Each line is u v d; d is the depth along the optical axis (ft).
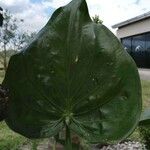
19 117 1.16
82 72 1.14
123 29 24.70
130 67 1.12
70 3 1.13
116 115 1.12
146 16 21.65
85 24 1.13
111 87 1.13
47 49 1.14
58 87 1.14
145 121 1.27
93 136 1.13
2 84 1.15
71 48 1.13
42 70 1.14
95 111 1.14
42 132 1.16
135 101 1.12
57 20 1.13
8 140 5.75
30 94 1.15
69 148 1.14
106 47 1.13
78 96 1.14
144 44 22.58
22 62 1.14
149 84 15.05
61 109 1.14
